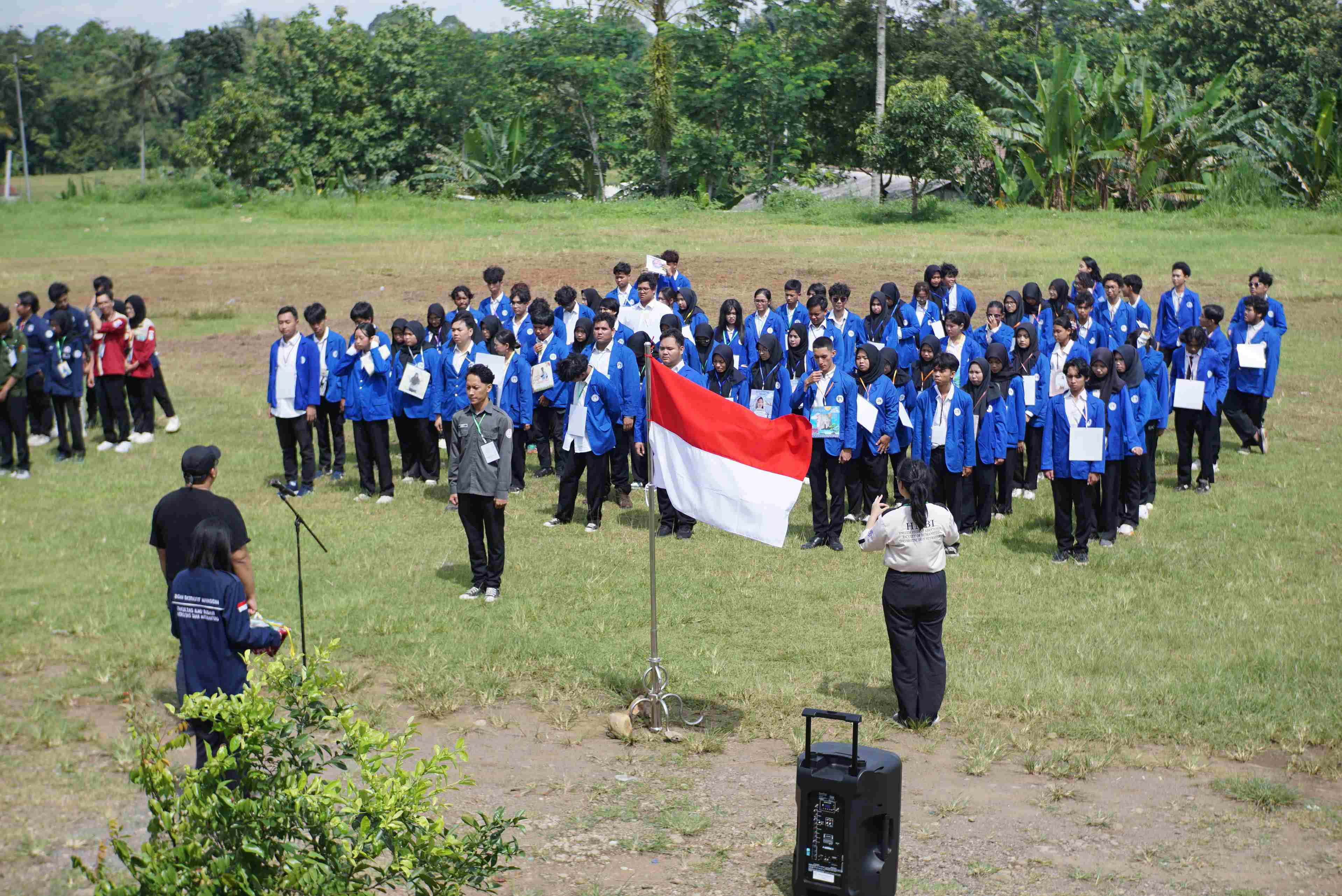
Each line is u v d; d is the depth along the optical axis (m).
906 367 15.59
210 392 20.12
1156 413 13.08
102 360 16.31
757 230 36.00
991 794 7.14
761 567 11.70
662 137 46.91
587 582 11.15
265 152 56.59
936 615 7.95
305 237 36.62
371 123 56.06
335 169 55.38
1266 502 13.51
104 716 8.21
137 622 9.99
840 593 10.91
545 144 50.91
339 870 4.87
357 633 9.82
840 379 12.21
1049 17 69.50
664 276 16.97
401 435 15.14
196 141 57.56
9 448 15.14
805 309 16.45
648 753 7.77
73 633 9.75
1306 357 20.61
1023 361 13.92
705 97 48.50
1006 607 10.48
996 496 13.79
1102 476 11.97
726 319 15.38
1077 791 7.16
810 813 5.88
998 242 32.31
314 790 4.89
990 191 42.31
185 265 32.00
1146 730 7.96
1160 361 13.48
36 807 6.91
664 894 6.01
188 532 7.24
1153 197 39.50
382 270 30.33
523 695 8.72
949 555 12.04
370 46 57.12
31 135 103.25
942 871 6.25
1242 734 7.84
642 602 10.66
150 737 5.05
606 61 49.44
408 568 11.55
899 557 7.89
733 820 6.83
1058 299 15.80
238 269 31.19
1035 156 41.34
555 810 6.94
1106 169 39.59
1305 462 15.20
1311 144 38.34
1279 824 6.73
